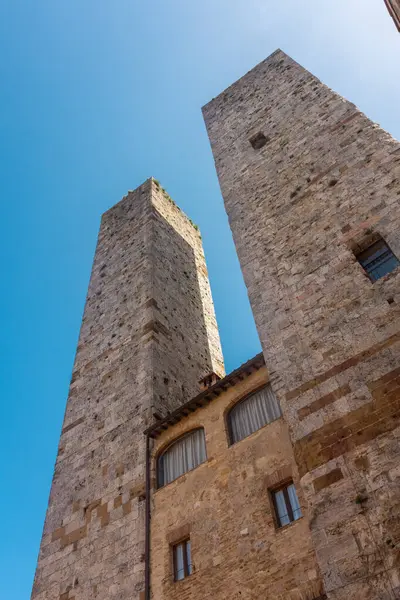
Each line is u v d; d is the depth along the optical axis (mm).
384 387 10898
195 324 26953
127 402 20547
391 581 8445
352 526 9430
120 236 31906
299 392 12156
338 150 18344
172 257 29891
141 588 14188
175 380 21953
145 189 34156
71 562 16719
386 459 9859
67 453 20766
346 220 15430
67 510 18547
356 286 13352
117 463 18516
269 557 12195
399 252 13328
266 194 19391
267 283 15695
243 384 16609
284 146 21125
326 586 9016
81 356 25141
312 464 10766
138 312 24609
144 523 15688
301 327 13531
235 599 12039
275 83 25969
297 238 16344
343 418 11016
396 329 11672
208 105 29031
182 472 16406
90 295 28969
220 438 15844
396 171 15484
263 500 13352
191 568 13688
